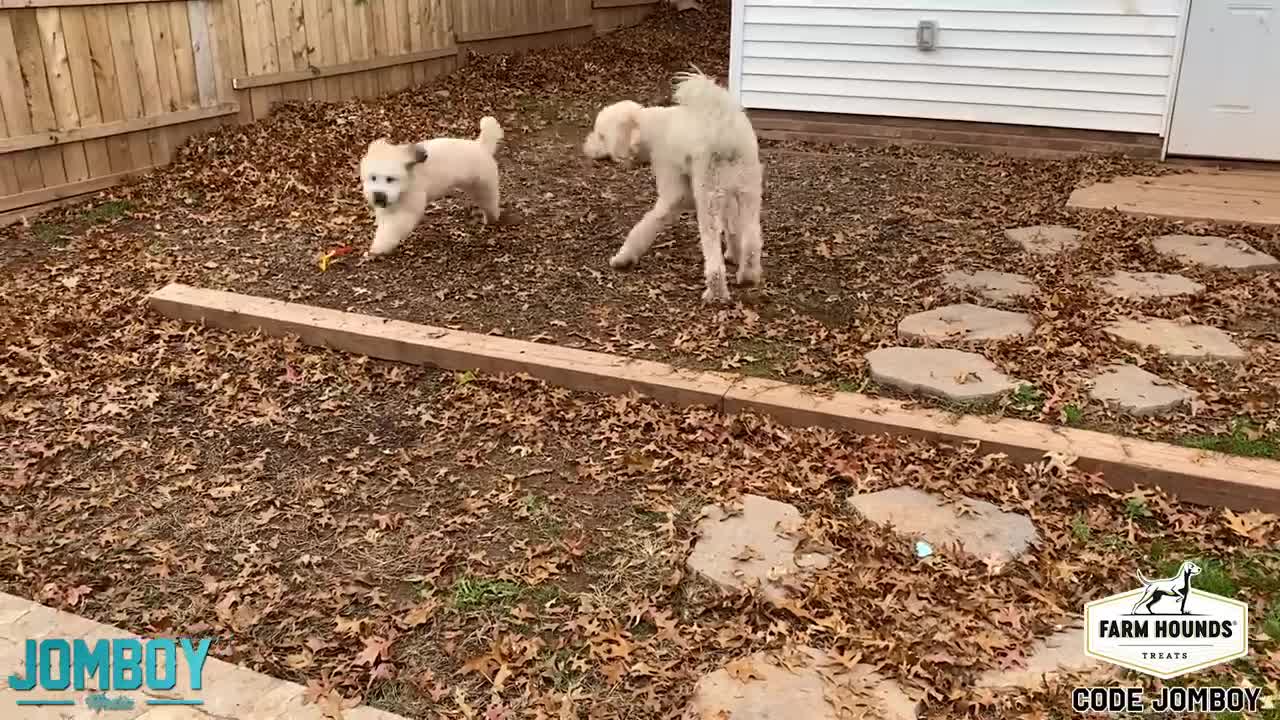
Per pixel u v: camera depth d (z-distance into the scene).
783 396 4.35
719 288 5.48
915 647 2.95
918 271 6.00
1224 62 8.27
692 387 4.45
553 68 12.34
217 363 5.07
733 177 5.38
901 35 9.34
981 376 4.48
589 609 3.23
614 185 7.95
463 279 6.02
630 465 4.04
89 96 7.47
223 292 5.70
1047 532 3.49
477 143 6.66
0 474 4.09
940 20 9.14
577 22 14.05
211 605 3.34
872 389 4.50
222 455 4.27
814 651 2.96
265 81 9.09
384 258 6.36
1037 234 6.58
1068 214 7.03
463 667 2.99
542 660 3.01
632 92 11.50
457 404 4.62
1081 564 3.32
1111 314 5.19
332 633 3.18
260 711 2.79
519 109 10.59
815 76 9.77
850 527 3.53
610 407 4.51
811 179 8.15
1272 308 5.34
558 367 4.70
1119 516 3.63
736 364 4.77
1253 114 8.31
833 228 6.84
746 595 3.18
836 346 4.95
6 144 6.87
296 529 3.76
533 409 4.54
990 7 8.95
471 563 3.50
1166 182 7.90
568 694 2.86
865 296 5.62
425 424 4.49
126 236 6.82
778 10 9.70
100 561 3.58
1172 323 5.07
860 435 4.17
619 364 4.71
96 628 3.16
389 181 6.00
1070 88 8.90
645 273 6.06
